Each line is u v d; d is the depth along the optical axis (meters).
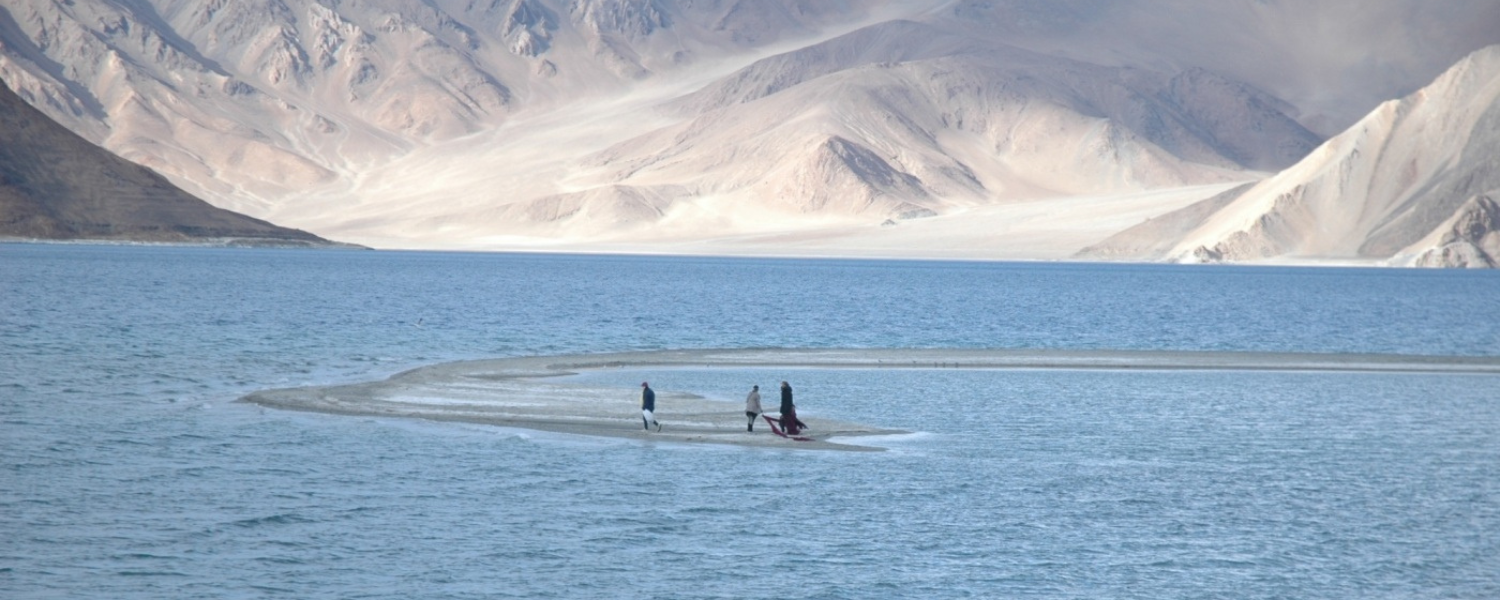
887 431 167.38
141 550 108.75
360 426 162.62
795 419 160.50
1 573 102.31
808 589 102.44
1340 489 136.88
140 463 139.62
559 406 178.88
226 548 109.75
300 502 124.25
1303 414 188.75
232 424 163.38
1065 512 125.56
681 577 104.69
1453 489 137.62
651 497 127.81
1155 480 140.12
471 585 102.06
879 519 121.88
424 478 134.12
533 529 116.69
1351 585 104.62
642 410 163.62
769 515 122.50
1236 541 116.44
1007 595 101.75
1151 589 103.50
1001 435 166.38
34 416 168.62
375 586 101.50
